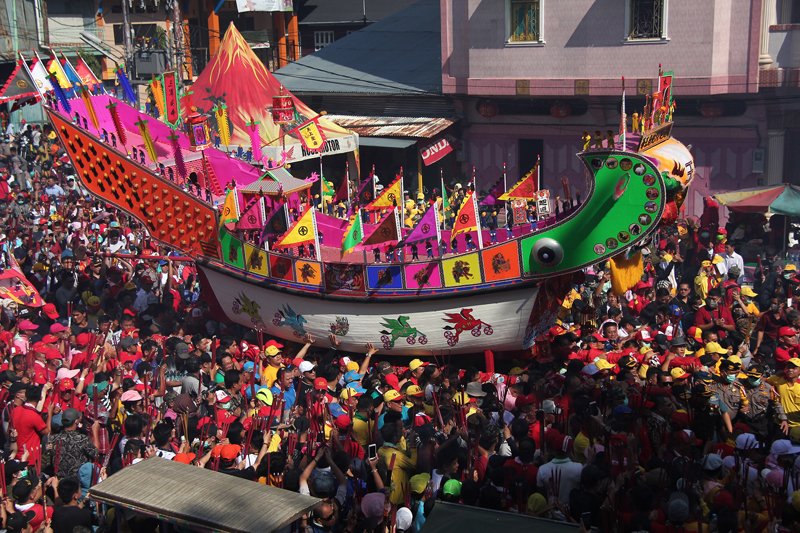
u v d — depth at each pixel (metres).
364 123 49.06
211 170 27.39
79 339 24.36
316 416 18.53
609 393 19.28
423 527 12.79
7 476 16.34
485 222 35.28
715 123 41.88
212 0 70.38
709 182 42.66
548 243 22.69
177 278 30.38
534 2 43.09
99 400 20.22
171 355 24.09
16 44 67.00
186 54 64.31
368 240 23.73
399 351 24.91
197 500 13.25
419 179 48.41
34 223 36.19
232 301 27.06
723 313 24.61
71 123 27.28
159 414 19.55
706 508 14.97
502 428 18.97
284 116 34.06
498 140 47.47
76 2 72.81
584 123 44.66
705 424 18.19
